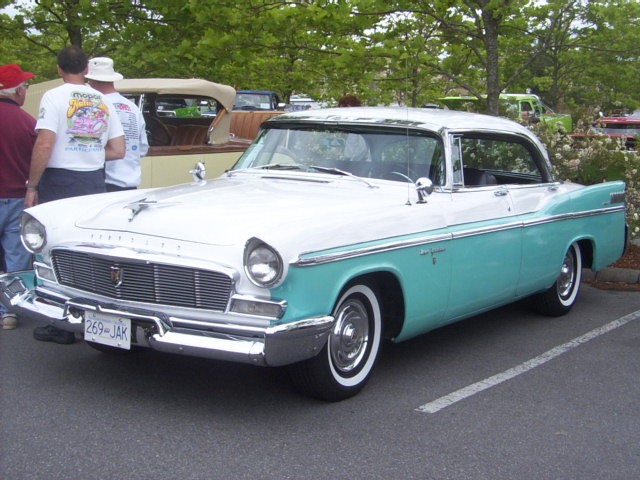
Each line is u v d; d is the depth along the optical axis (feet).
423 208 16.57
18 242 19.75
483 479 12.32
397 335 16.42
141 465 12.28
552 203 20.86
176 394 15.46
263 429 13.88
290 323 13.42
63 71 18.69
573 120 35.01
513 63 42.22
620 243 24.41
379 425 14.28
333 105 53.47
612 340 20.61
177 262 13.60
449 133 17.99
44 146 18.13
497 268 18.69
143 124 21.86
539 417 15.02
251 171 18.85
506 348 19.61
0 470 11.92
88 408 14.56
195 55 32.89
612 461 13.17
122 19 34.63
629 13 38.42
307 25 31.07
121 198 16.72
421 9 31.50
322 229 14.06
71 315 14.97
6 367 16.69
